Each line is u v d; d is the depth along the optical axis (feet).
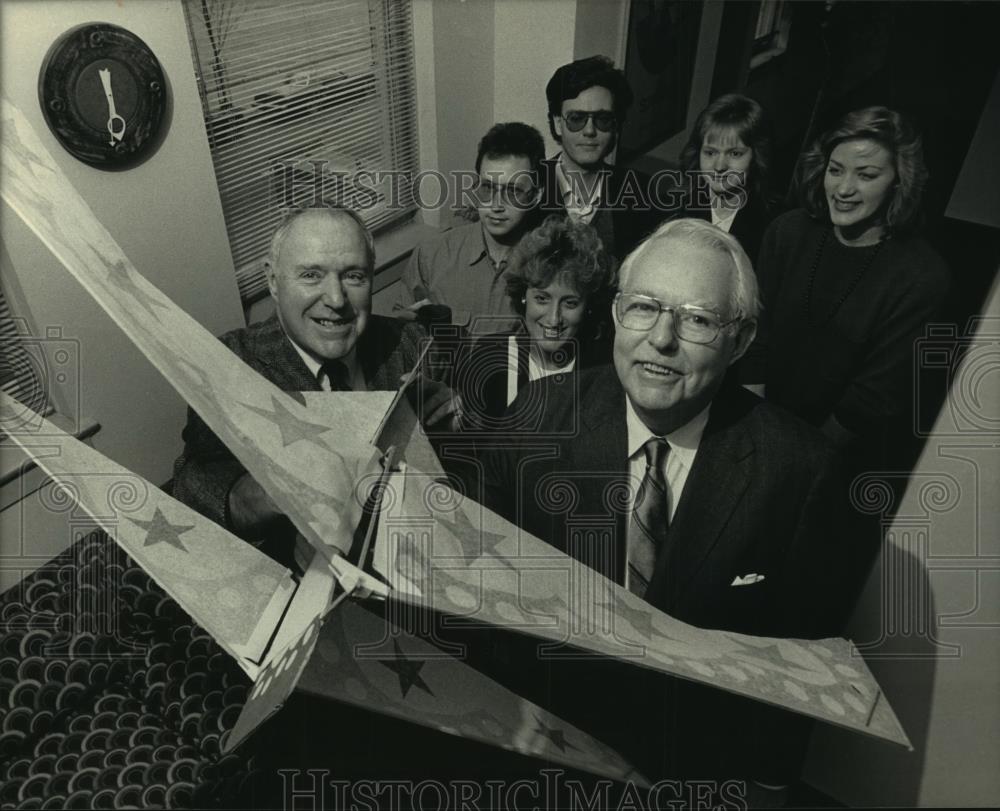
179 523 4.77
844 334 5.63
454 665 5.36
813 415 5.88
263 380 4.77
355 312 5.97
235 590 4.65
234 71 5.77
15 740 5.88
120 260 4.79
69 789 5.67
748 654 5.20
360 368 6.20
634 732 6.69
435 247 6.07
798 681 5.03
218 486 6.09
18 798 5.60
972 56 4.73
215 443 6.09
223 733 5.93
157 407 6.52
